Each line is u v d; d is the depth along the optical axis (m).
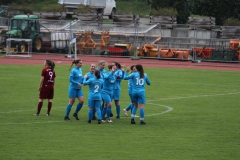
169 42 139.12
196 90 83.62
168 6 171.62
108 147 45.41
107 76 57.12
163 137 49.75
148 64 120.19
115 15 160.25
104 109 58.03
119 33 138.12
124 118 60.41
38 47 136.62
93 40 138.75
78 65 57.09
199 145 46.69
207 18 150.88
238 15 169.00
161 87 86.19
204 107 68.06
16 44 132.12
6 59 123.81
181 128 54.25
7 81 88.56
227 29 140.75
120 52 132.25
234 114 63.00
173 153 43.75
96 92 55.47
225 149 45.31
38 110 60.19
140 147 45.59
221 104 70.56
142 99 55.66
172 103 70.94
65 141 47.38
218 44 138.75
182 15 168.75
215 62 127.62
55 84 86.81
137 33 133.00
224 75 104.00
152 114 62.72
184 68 114.56
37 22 135.50
